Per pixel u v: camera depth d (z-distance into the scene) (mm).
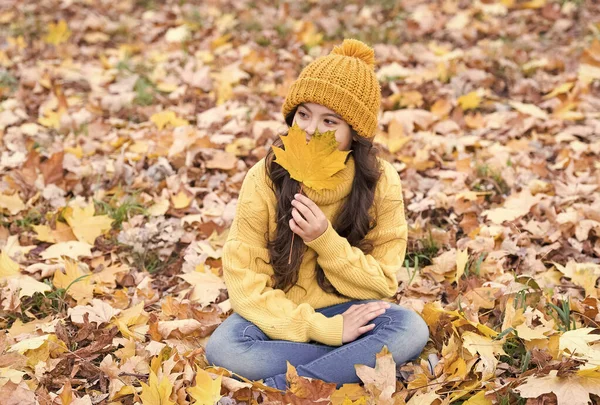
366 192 2633
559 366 2355
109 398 2412
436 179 4035
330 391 2307
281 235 2588
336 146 2314
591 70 5078
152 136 4465
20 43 6020
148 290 3135
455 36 6055
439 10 6645
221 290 3135
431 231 3430
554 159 4227
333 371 2406
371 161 2625
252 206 2629
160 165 4066
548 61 5371
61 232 3494
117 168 4012
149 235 3424
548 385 2291
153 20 6785
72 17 6801
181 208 3773
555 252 3332
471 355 2523
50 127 4656
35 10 6887
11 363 2494
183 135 4363
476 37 6082
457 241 3473
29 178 3881
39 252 3430
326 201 2604
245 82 5438
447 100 4754
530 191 3777
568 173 3914
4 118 4695
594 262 3258
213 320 2908
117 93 5242
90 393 2494
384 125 4570
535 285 3029
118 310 2883
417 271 3270
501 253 3264
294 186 2564
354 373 2416
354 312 2541
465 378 2447
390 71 5258
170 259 3459
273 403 2250
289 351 2463
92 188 3957
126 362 2543
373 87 2559
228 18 6555
